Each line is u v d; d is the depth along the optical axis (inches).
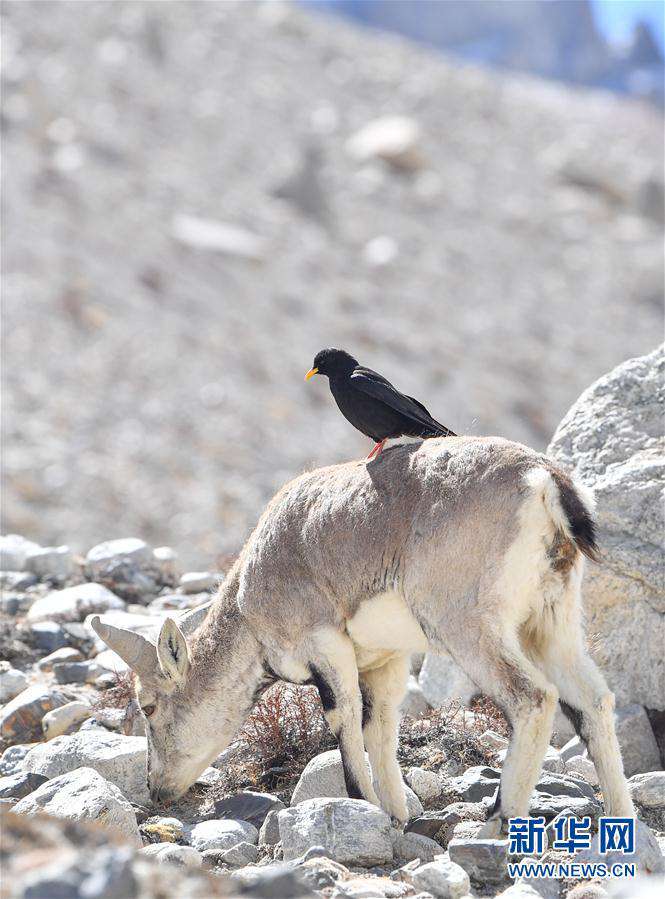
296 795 971.9
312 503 930.1
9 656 1395.2
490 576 826.2
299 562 924.0
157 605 1550.2
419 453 892.6
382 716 941.2
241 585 964.0
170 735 992.2
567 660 850.8
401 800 923.4
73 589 1546.5
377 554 878.4
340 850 833.5
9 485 4697.3
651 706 1074.7
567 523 816.3
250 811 971.3
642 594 1080.8
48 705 1191.6
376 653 923.4
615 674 1088.8
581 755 1038.4
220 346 6604.3
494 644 820.0
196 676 981.8
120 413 5575.8
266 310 7495.1
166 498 4911.4
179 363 6220.5
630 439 1152.8
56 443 5128.0
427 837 876.0
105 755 1025.5
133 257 7450.8
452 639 838.5
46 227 7322.8
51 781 898.7
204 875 682.2
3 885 586.6
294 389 6422.2
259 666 972.6
